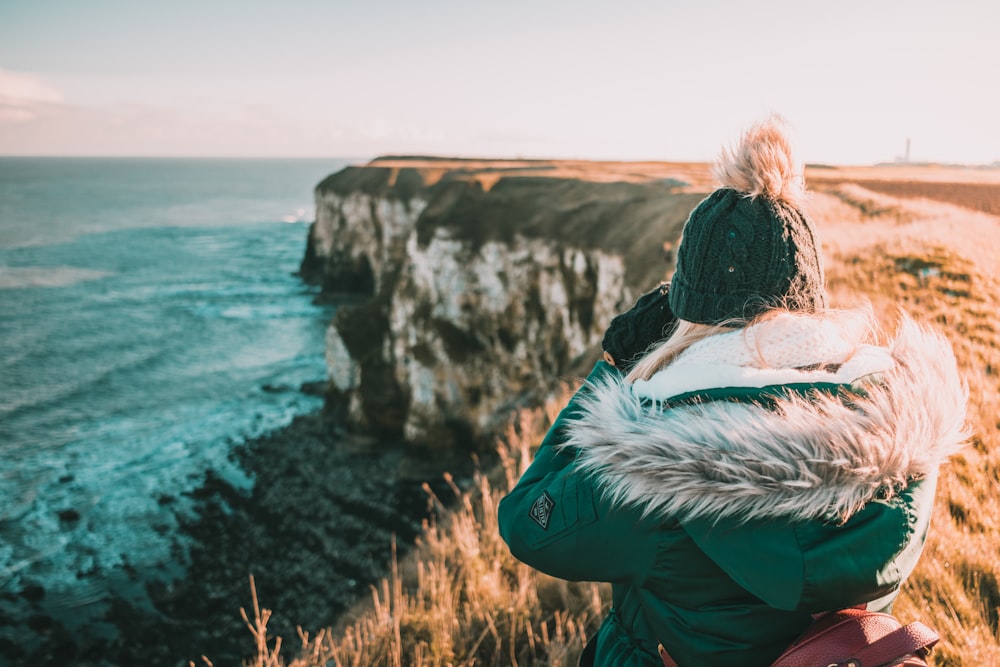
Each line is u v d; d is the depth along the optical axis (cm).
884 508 113
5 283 8250
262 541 2647
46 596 2252
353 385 4184
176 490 3097
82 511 2864
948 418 122
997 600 305
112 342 5750
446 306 4006
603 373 160
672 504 115
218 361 5306
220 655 1967
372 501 3042
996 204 2273
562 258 3722
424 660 358
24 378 4756
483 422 3738
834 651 118
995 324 753
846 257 1236
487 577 422
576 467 134
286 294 7962
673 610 127
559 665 325
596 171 6875
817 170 6303
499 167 8231
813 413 113
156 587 2312
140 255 10800
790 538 110
